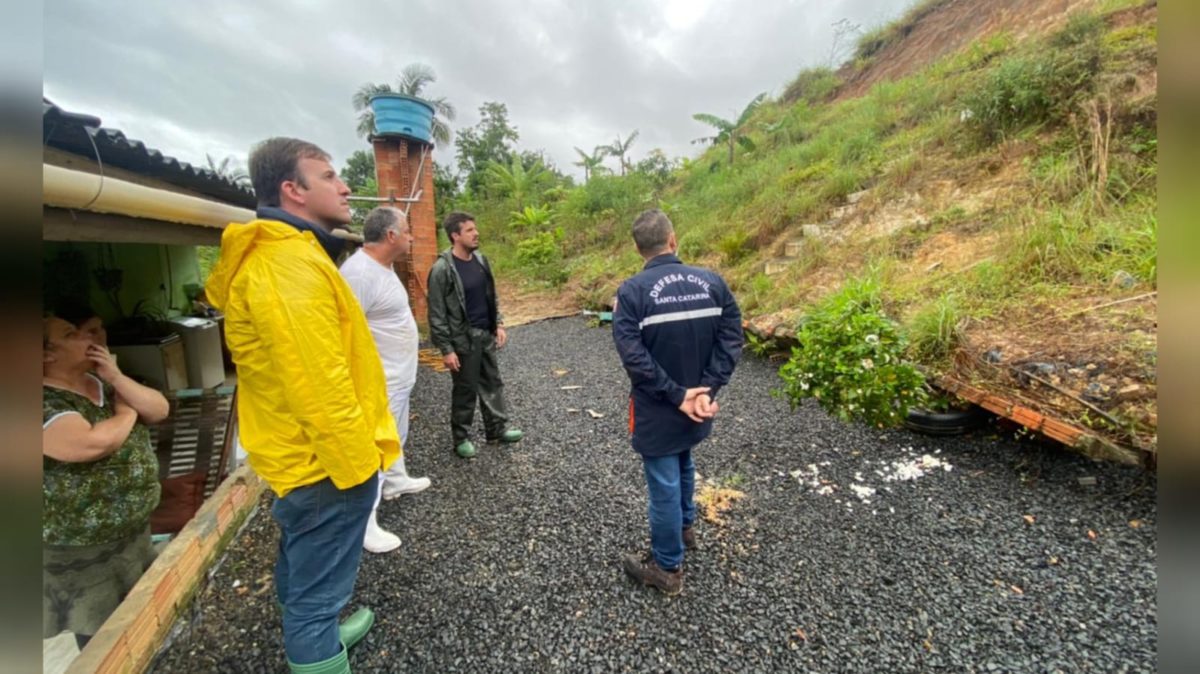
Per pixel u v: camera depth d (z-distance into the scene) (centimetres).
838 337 309
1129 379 255
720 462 311
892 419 294
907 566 213
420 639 184
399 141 698
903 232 539
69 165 245
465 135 2498
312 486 137
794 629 184
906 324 359
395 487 280
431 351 642
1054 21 736
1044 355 291
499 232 1559
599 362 585
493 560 228
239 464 306
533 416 413
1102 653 166
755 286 607
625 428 382
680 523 198
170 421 314
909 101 808
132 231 188
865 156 730
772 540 234
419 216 730
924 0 1116
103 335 186
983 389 294
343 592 151
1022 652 169
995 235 445
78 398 166
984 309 350
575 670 171
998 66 652
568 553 232
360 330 150
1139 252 340
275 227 131
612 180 1363
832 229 632
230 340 130
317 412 127
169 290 427
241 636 186
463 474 311
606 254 1132
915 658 170
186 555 199
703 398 184
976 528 233
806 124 1066
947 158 611
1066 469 263
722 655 174
